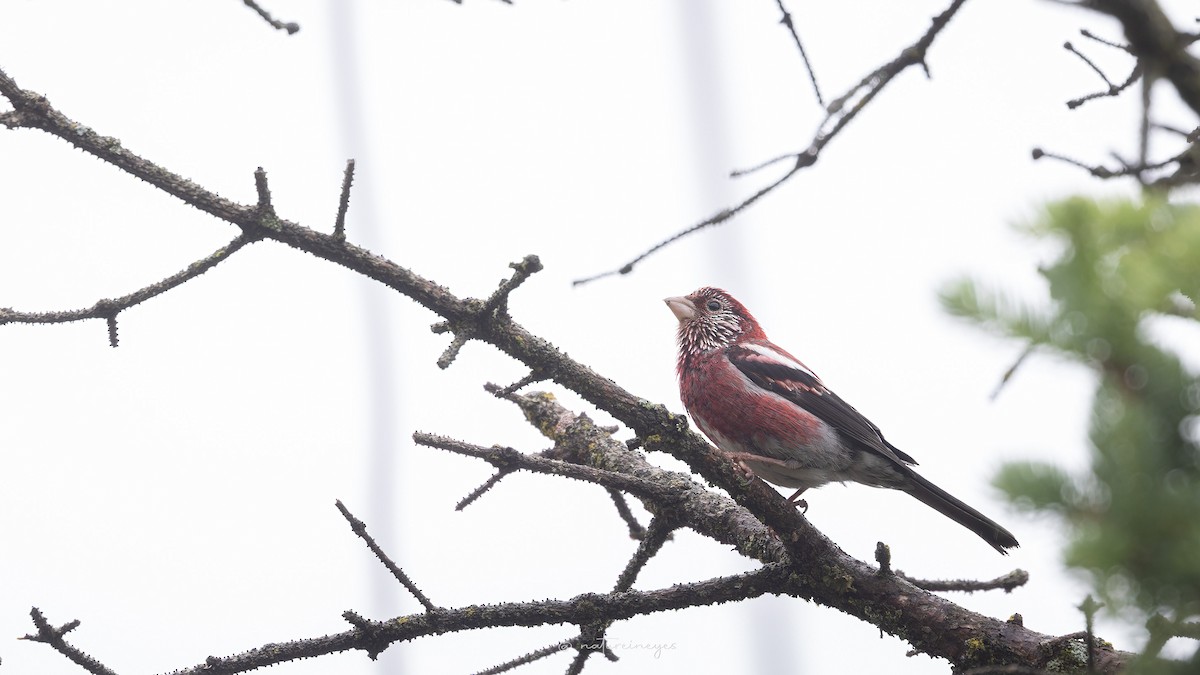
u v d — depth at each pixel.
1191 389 3.22
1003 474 3.33
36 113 8.32
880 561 8.66
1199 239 3.24
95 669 7.95
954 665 8.45
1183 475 3.21
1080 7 5.35
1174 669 3.62
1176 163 5.62
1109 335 3.28
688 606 8.85
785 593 9.02
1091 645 5.08
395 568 8.43
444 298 8.65
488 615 8.53
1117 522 3.20
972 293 3.41
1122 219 3.36
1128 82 7.17
